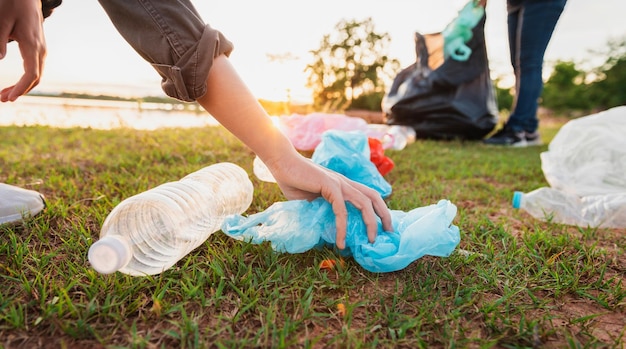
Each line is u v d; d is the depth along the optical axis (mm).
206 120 6121
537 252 1525
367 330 1019
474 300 1144
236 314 1065
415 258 1246
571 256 1491
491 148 4383
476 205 2209
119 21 1123
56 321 985
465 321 1090
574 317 1136
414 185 2506
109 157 2873
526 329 1052
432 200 2195
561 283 1292
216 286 1195
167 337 976
